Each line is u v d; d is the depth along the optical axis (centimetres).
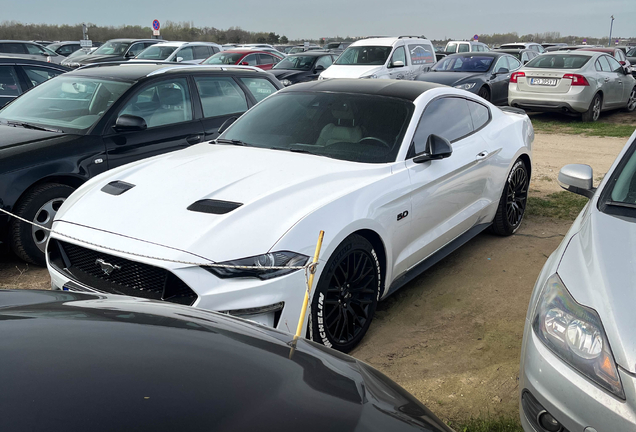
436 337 340
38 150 441
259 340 164
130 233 282
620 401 175
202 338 156
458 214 430
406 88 427
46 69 842
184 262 258
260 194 301
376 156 367
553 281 221
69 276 302
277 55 1984
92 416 112
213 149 397
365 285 325
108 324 158
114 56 1992
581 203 643
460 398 276
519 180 522
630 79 1438
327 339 299
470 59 1443
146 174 345
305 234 280
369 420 131
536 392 200
